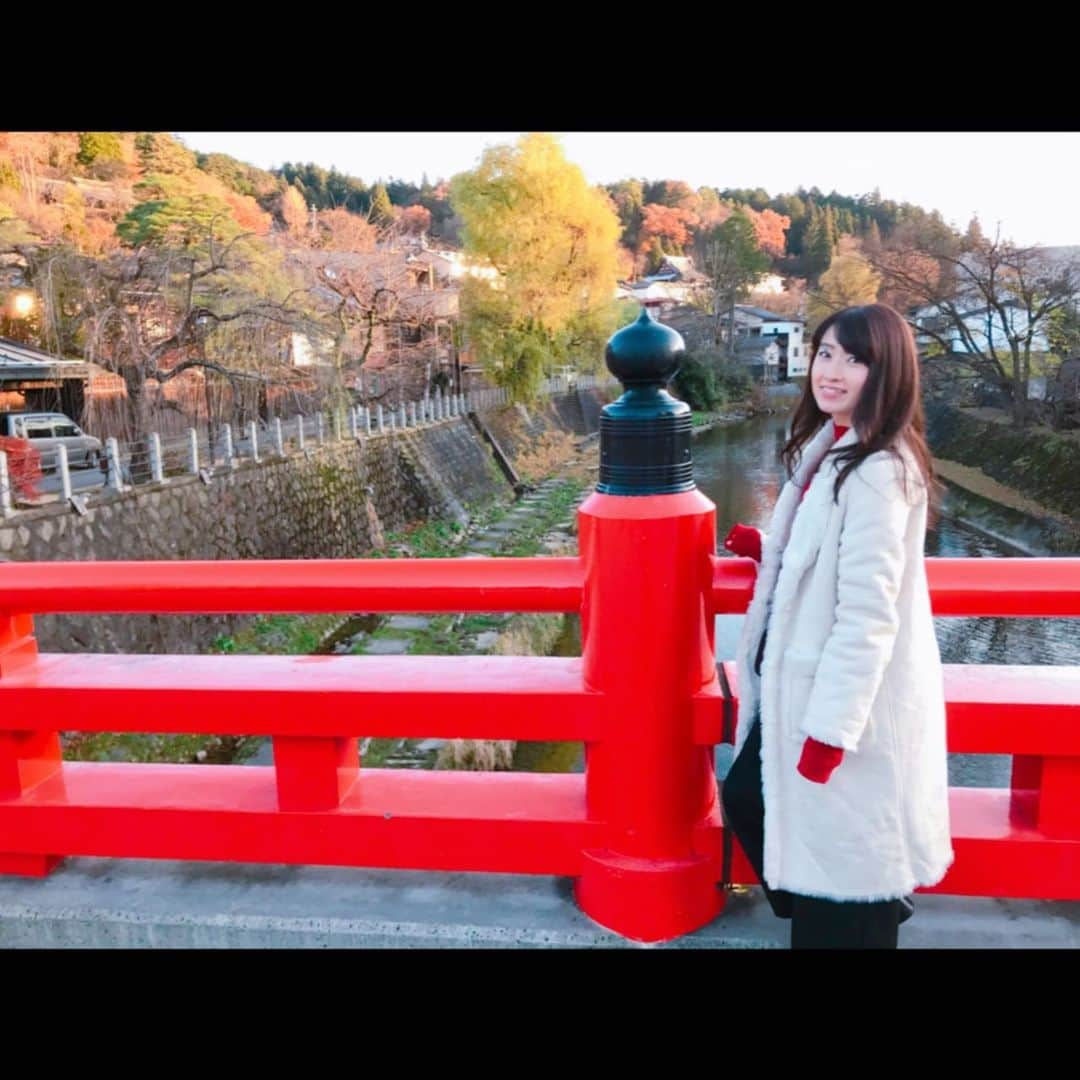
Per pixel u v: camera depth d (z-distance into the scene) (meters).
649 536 1.74
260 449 16.69
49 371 13.91
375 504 20.39
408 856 2.00
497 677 1.98
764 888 1.75
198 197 15.95
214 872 2.20
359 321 24.84
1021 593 1.73
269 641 13.10
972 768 9.98
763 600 1.66
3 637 2.13
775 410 48.44
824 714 1.43
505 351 28.58
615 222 28.53
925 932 1.95
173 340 15.11
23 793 2.15
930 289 25.36
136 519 12.08
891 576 1.43
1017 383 23.80
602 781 1.90
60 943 2.07
